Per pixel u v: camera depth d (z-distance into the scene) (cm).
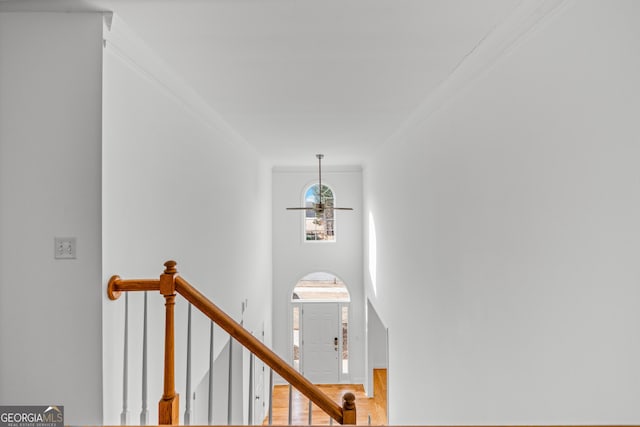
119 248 214
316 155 666
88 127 198
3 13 198
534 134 184
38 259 198
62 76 197
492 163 227
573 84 156
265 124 434
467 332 265
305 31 215
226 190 444
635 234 128
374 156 655
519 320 199
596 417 146
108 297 203
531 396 189
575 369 157
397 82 297
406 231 434
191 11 193
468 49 237
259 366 659
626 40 130
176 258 295
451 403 295
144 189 244
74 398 196
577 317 156
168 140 281
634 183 128
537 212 182
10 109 198
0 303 197
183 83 296
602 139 141
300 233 828
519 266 198
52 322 197
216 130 404
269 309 784
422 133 373
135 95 233
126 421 204
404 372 445
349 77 287
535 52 183
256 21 203
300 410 718
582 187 152
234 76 283
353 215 823
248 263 568
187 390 207
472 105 256
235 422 526
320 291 887
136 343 231
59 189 198
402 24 207
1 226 197
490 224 230
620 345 134
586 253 150
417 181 390
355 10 193
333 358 844
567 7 160
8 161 197
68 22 198
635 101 127
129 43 220
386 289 555
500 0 181
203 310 204
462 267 274
